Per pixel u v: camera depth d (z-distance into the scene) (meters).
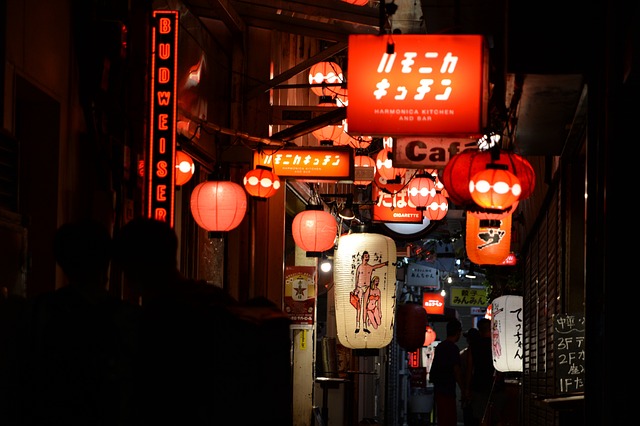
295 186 20.39
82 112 10.34
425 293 45.28
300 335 19.25
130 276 5.88
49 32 9.44
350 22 15.79
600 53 8.94
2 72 8.20
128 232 5.84
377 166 19.06
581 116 10.20
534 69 9.13
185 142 13.68
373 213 22.42
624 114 8.59
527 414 19.70
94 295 6.38
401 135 9.74
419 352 51.31
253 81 17.06
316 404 24.73
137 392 5.57
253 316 5.97
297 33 17.14
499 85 11.17
